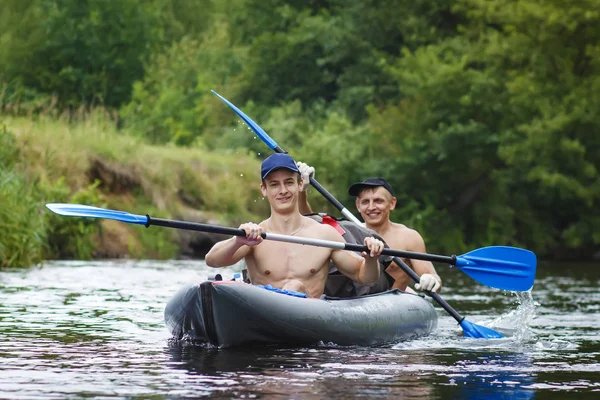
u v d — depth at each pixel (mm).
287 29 48719
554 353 8266
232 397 5832
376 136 35750
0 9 43844
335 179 34188
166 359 7398
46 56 38750
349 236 9727
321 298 8891
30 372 6680
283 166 8875
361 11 43062
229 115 41844
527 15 33656
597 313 12375
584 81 33438
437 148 33969
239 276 9000
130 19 39156
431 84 34531
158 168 26422
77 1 38844
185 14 68562
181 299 8195
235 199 27906
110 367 6965
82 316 10484
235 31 56938
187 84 41188
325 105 45125
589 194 32781
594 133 33125
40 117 25922
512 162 32750
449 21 41250
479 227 35812
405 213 34969
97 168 25062
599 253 35875
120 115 34406
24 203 18812
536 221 35562
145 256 24375
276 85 46000
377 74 42625
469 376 6840
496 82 34281
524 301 11391
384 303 9219
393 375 6816
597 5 32719
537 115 34000
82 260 21859
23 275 16141
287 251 8938
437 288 10109
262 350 8031
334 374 6809
